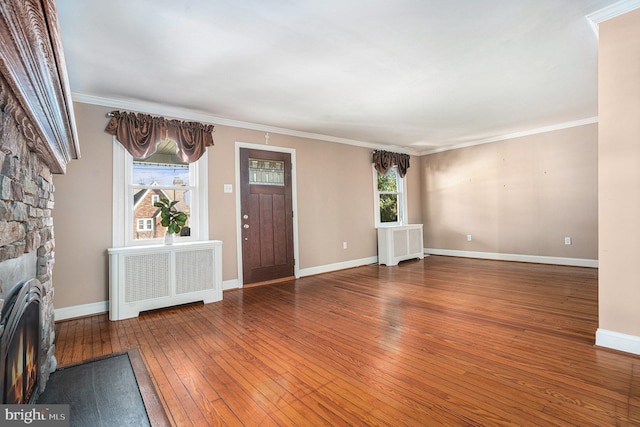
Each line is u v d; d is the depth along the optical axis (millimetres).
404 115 4430
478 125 5121
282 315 3238
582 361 2135
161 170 3904
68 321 3156
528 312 3145
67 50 2504
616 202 2270
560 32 2436
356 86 3365
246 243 4523
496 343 2455
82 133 3375
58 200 3229
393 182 6801
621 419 1541
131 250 3275
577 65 3000
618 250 2266
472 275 4902
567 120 5043
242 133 4562
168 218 3611
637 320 2189
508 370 2043
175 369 2141
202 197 4133
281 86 3312
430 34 2420
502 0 2047
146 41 2400
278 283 4695
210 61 2742
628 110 2199
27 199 1466
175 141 3875
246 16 2129
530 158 5641
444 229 6922
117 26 2199
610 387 1819
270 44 2494
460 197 6629
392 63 2871
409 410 1659
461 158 6590
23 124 1219
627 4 2133
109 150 3514
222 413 1671
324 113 4250
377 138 5887
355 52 2654
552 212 5430
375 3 2037
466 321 2947
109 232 3488
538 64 2965
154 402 1773
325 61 2795
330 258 5543
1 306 1038
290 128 5008
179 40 2400
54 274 3188
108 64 2748
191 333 2789
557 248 5395
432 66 2955
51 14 777
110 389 1905
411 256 6371
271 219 4809
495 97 3818
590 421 1533
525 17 2236
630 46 2178
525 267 5348
